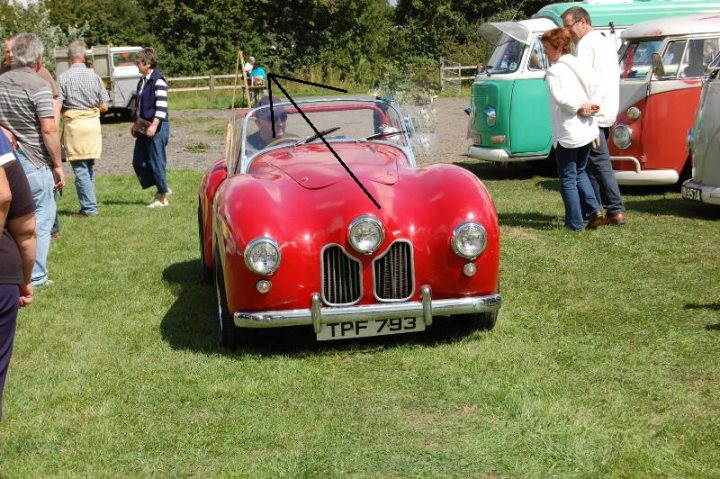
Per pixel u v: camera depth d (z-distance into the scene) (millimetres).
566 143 7910
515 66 12211
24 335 5703
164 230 9344
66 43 30219
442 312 4883
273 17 42406
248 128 6219
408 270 4891
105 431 4047
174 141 19906
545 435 3818
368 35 43344
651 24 10352
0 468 3717
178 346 5367
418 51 43750
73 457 3816
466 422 4020
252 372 4820
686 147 10016
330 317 4773
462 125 21031
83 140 10023
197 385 4621
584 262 7035
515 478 3461
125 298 6613
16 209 3430
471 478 3477
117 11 40625
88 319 6070
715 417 3955
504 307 5895
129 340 5523
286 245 4773
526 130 12211
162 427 4098
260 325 4766
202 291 6762
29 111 6691
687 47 9938
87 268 7648
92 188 10312
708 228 8219
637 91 10039
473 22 44719
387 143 6230
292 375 4723
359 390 4480
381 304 4859
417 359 4906
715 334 5152
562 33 7750
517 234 8219
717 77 8672
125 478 3607
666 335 5160
